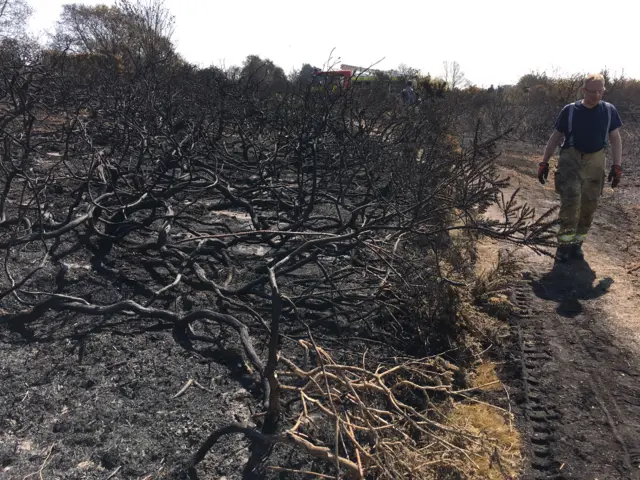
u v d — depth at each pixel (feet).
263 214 20.86
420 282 13.94
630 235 23.63
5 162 20.66
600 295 16.67
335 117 23.67
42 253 15.11
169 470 8.46
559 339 13.92
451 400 10.18
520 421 10.63
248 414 9.82
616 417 10.80
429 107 32.37
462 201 13.39
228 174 25.55
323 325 13.26
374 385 8.68
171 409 9.82
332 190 23.04
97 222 17.63
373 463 8.06
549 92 70.18
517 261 16.29
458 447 8.77
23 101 18.90
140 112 25.30
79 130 23.13
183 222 19.27
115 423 9.35
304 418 8.77
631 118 67.77
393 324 13.61
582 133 18.35
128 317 12.73
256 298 14.17
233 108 30.45
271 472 8.54
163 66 34.55
